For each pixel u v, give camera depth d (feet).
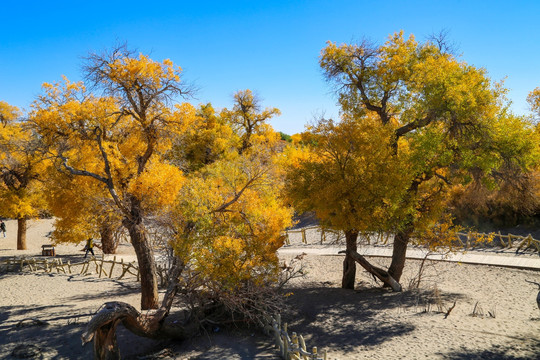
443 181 53.31
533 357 31.01
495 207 84.79
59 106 44.21
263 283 40.14
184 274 40.93
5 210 88.53
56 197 56.70
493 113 47.03
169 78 45.80
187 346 37.73
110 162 47.06
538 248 68.13
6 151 85.87
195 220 37.37
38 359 35.32
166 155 51.72
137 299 56.54
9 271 80.23
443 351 33.12
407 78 52.60
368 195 45.44
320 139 48.60
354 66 55.72
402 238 53.62
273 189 45.93
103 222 50.70
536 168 61.67
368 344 36.17
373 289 55.62
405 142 54.49
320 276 65.87
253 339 38.81
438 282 57.52
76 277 74.59
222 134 138.72
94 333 30.91
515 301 46.80
